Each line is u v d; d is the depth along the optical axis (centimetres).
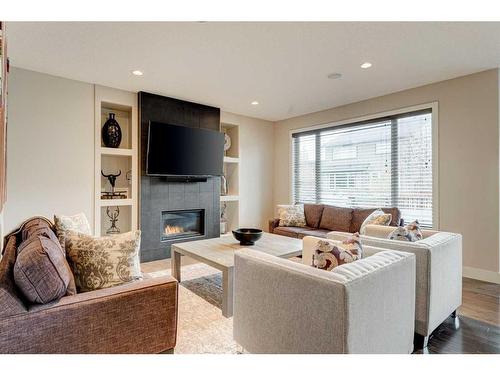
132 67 328
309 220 482
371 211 413
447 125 366
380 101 433
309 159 543
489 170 335
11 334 117
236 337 182
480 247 341
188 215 475
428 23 237
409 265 169
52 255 132
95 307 136
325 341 130
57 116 355
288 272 147
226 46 277
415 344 199
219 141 485
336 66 324
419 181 395
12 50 287
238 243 322
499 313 250
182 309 253
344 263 157
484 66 325
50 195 350
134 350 147
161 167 418
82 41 268
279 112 530
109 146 402
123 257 173
